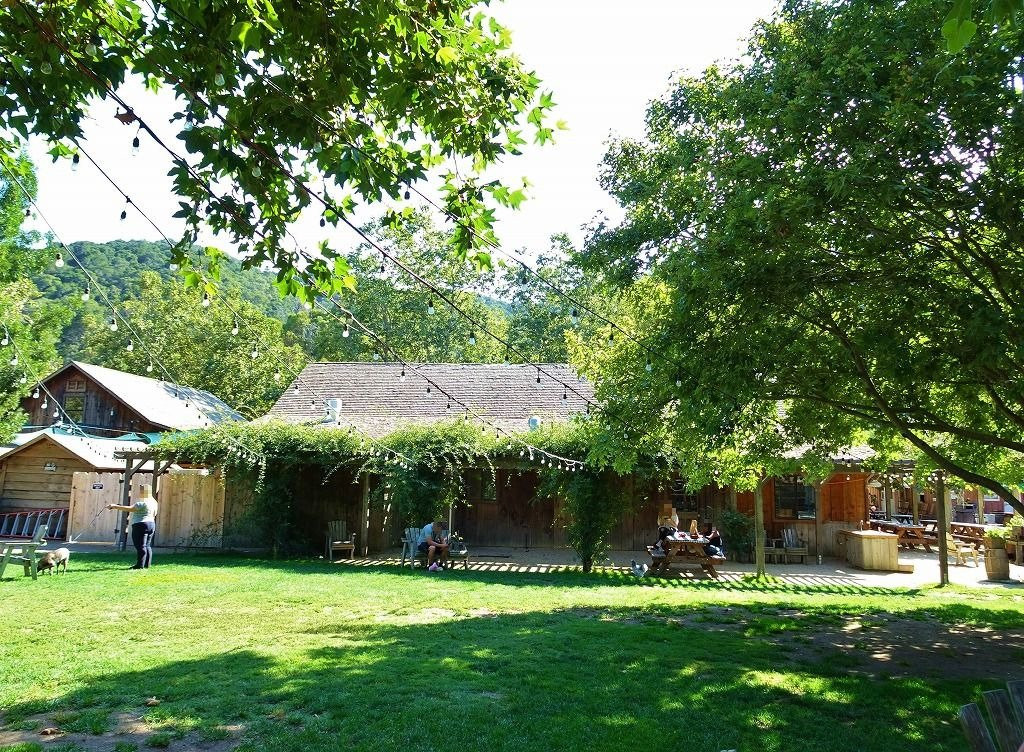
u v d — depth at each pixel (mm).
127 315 40188
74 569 14938
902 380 7062
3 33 4348
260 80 4504
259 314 41125
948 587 15562
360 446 18328
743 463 12172
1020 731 3357
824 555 20656
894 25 7016
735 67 10992
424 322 40219
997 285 7199
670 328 8242
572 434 17281
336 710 5980
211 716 5797
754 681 7266
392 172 4824
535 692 6637
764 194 7105
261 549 20219
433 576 15445
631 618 10805
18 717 5762
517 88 5203
